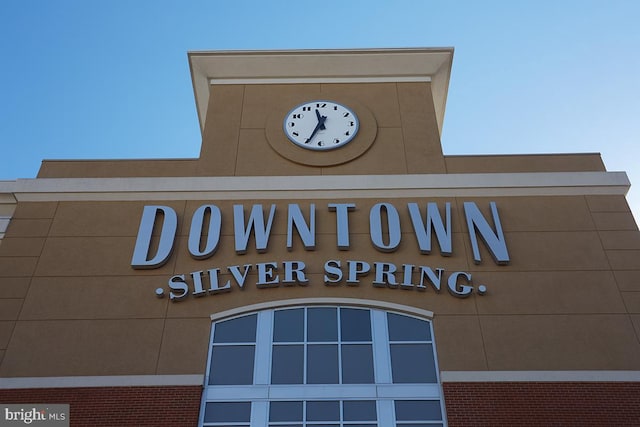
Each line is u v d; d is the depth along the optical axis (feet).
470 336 57.93
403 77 82.28
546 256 63.82
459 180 69.87
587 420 52.54
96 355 56.59
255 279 62.03
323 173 71.46
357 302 60.39
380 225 65.87
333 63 81.92
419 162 72.49
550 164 72.38
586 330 58.23
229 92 80.74
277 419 53.83
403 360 57.11
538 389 54.34
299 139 74.69
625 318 59.00
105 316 59.21
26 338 57.52
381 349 57.77
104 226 66.28
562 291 61.05
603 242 64.90
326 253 64.13
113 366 55.93
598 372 55.36
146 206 67.56
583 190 69.41
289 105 78.95
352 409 54.29
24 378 54.90
